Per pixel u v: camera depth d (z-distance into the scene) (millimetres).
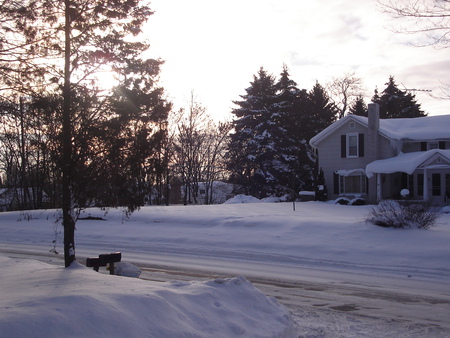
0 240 22344
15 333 4578
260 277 12281
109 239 21016
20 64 10578
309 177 49781
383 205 19969
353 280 11914
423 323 7770
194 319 5918
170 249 18000
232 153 49469
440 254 14102
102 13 11156
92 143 10398
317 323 7633
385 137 34594
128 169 10594
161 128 11961
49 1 10656
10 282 7883
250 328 6195
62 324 4867
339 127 36562
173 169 46750
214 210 27266
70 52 10961
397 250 14922
